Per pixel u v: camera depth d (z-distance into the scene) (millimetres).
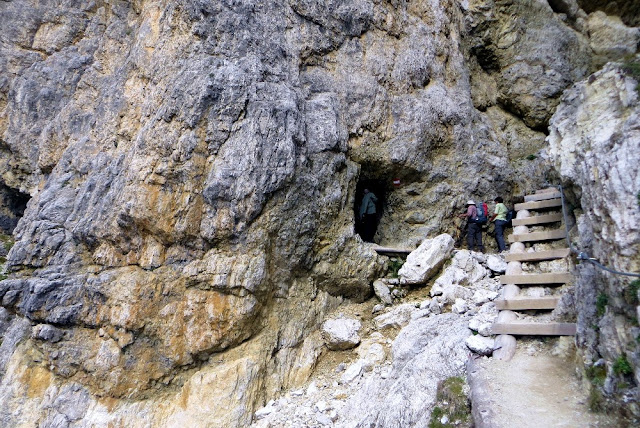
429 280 8648
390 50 10125
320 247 8500
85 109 9945
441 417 5047
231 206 7488
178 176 7562
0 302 7770
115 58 10188
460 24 11531
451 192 9930
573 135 6676
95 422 6750
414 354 6570
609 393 4219
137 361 7121
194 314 7297
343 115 9219
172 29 8586
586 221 5492
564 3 12297
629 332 4086
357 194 10281
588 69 11945
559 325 5562
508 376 5160
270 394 7293
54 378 7258
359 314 8555
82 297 7570
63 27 11391
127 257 7617
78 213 8281
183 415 6848
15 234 8891
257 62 8336
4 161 11070
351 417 6379
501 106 11828
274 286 7863
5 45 11211
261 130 7816
